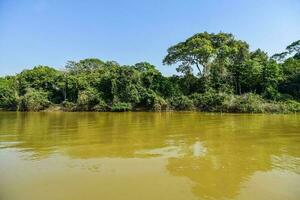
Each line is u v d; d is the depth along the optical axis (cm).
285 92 5041
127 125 2611
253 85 5228
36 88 6406
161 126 2484
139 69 6197
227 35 5744
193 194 852
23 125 2697
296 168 1111
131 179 991
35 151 1452
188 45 5462
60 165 1173
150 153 1383
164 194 854
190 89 5762
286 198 822
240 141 1681
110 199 823
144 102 5347
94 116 3916
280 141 1673
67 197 841
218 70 5494
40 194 866
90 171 1088
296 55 6544
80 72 6931
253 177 1003
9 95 6172
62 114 4491
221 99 4572
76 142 1706
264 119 3055
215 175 1029
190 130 2180
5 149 1507
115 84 5434
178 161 1229
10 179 1000
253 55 6000
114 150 1460
